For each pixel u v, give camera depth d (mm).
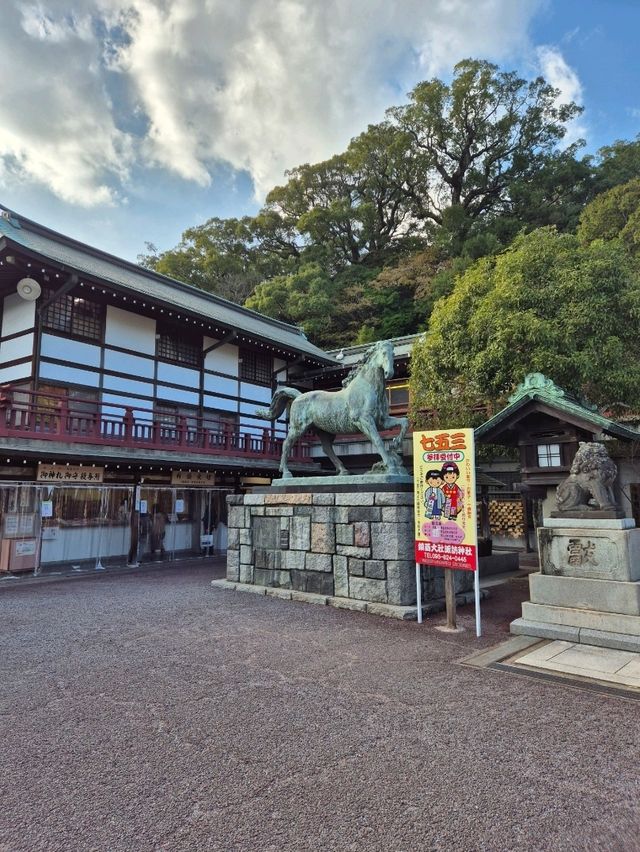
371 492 7516
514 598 8320
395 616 6836
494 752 3271
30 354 14055
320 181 44125
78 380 14867
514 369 10031
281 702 4105
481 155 40594
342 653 5363
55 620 6996
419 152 40500
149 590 9375
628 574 5570
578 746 3334
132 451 13531
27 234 16125
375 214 41750
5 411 11391
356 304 34406
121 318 16172
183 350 18156
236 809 2689
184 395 17859
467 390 12008
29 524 11867
